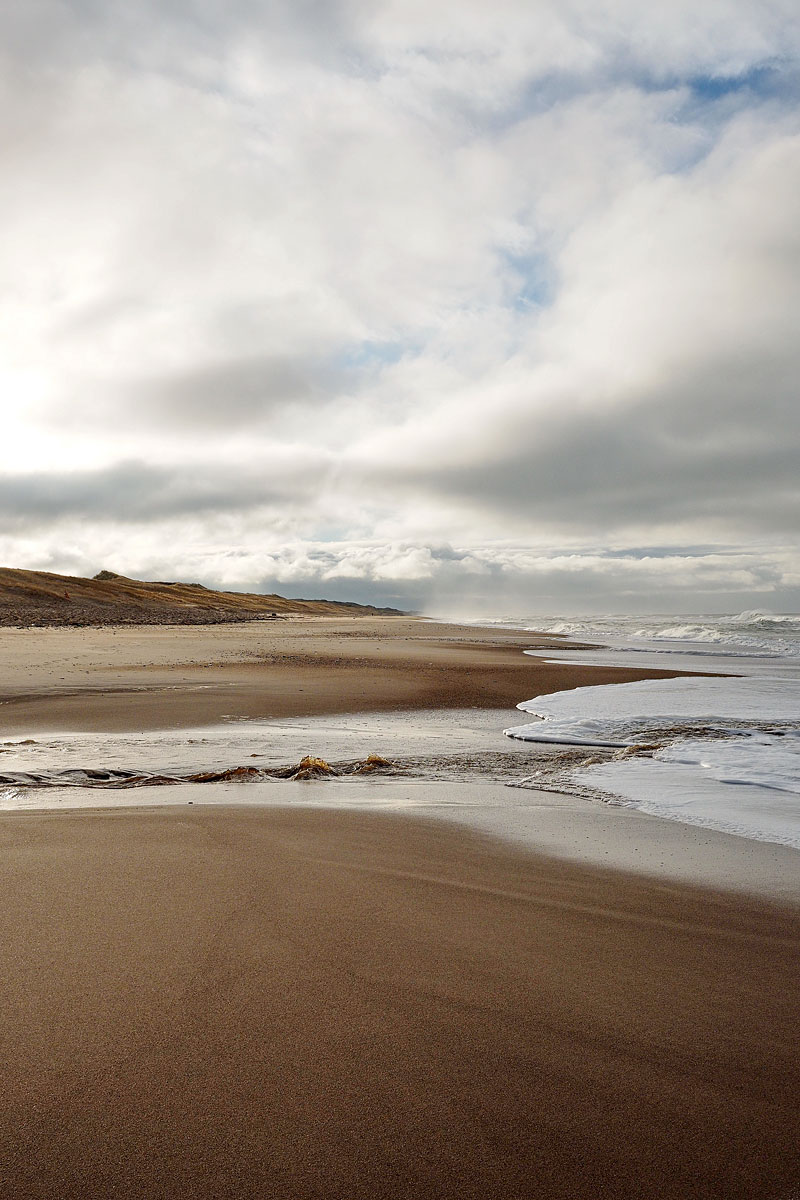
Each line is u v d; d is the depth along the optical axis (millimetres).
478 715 13797
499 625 72250
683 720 12656
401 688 17797
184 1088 2188
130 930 3369
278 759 9172
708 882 4406
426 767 8648
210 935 3336
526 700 16094
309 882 4152
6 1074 2229
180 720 12562
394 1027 2582
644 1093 2250
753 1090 2281
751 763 8578
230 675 19656
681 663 27188
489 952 3277
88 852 4633
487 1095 2209
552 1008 2768
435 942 3363
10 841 4895
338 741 10625
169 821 5520
